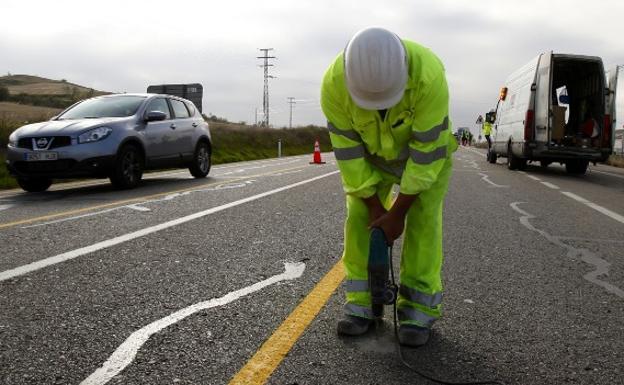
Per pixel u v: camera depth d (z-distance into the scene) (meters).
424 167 2.68
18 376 2.53
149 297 3.66
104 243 5.23
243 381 2.51
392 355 2.83
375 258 2.74
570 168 16.22
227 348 2.87
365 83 2.49
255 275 4.23
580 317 3.49
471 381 2.57
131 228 6.00
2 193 9.75
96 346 2.87
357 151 2.84
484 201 8.97
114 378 2.52
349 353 2.84
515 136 15.86
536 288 4.11
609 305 3.74
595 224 7.00
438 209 3.06
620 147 30.55
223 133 35.50
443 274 4.46
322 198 8.79
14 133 9.74
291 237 5.66
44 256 4.70
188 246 5.16
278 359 2.75
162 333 3.05
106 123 9.87
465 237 5.98
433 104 2.61
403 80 2.53
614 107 14.57
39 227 6.03
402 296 3.16
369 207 2.93
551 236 6.12
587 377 2.64
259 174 14.16
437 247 3.09
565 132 16.39
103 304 3.51
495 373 2.66
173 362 2.70
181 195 9.02
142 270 4.31
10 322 3.18
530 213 7.77
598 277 4.45
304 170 15.99
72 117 10.56
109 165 9.64
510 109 16.97
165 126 11.29
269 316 3.34
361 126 2.74
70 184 11.41
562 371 2.70
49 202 8.21
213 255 4.83
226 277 4.16
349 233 3.11
